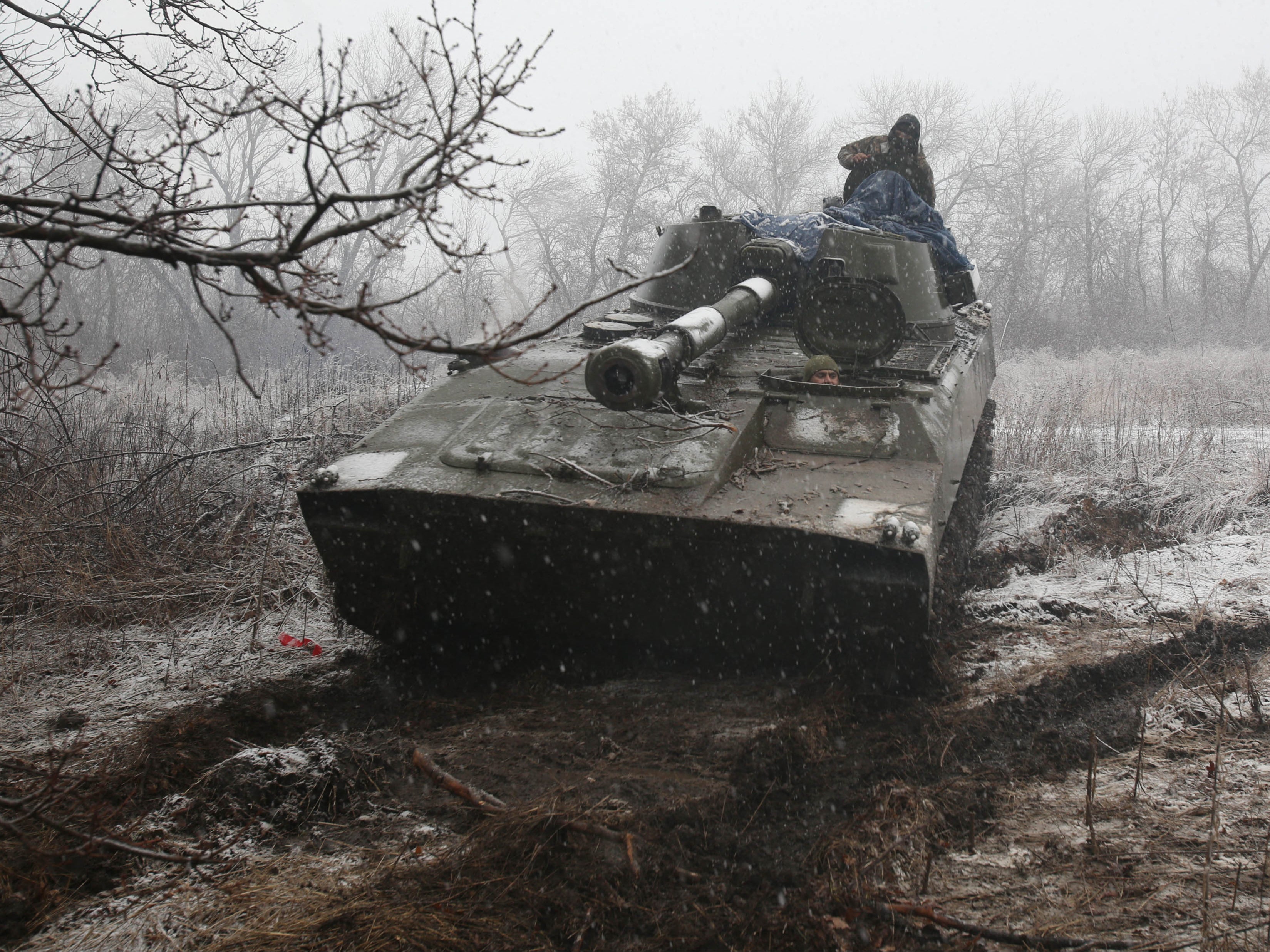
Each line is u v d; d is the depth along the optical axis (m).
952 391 6.39
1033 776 4.85
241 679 5.99
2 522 7.43
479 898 3.74
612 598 5.36
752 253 7.28
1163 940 3.58
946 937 3.60
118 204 3.93
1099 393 14.35
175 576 7.32
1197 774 4.88
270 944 3.50
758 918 3.61
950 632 6.72
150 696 5.77
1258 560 8.25
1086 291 32.34
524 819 4.15
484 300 3.91
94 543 7.60
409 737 5.14
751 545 4.85
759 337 7.34
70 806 4.37
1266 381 15.59
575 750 4.94
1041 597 7.56
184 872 3.98
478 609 5.64
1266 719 5.45
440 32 3.34
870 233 7.90
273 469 9.18
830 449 5.57
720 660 5.74
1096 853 4.16
